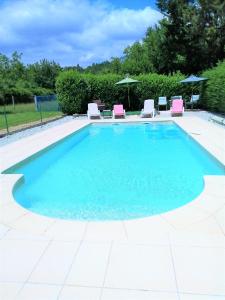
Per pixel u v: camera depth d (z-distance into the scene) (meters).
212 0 24.73
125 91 22.45
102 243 3.79
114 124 16.55
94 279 3.12
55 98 24.06
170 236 3.88
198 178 7.51
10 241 3.94
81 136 14.27
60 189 7.09
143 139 12.97
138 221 4.33
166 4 27.09
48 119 18.45
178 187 6.91
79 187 7.21
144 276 3.13
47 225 4.35
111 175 8.07
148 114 17.77
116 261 3.40
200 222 4.24
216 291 2.88
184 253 3.49
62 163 9.59
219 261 3.32
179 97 20.34
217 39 26.66
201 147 9.21
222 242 3.70
